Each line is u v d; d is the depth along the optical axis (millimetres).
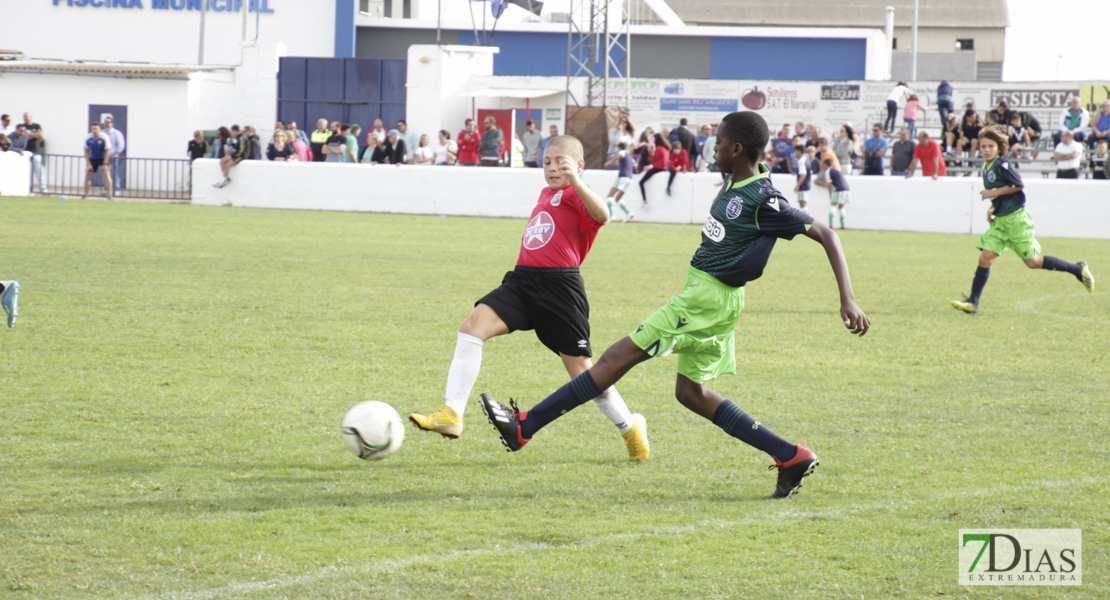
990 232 13672
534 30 54125
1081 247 24359
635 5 60469
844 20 88375
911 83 40781
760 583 4777
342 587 4641
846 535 5422
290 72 45312
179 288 14383
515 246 21625
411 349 10586
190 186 33250
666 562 5008
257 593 4559
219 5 51250
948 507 5891
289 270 16812
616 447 7148
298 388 8727
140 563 4867
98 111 41500
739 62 54219
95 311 12266
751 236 5883
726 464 6750
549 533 5387
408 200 31500
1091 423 7938
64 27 51531
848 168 31375
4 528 5273
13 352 9820
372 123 45156
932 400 8688
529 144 35750
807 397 8758
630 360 6047
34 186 35750
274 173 32219
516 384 9141
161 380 8867
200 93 42281
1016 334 12148
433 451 6973
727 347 6195
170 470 6363
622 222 30484
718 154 6000
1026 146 34281
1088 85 39000
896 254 22156
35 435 7043
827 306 14312
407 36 54188
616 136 38062
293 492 6000
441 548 5141
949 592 4707
